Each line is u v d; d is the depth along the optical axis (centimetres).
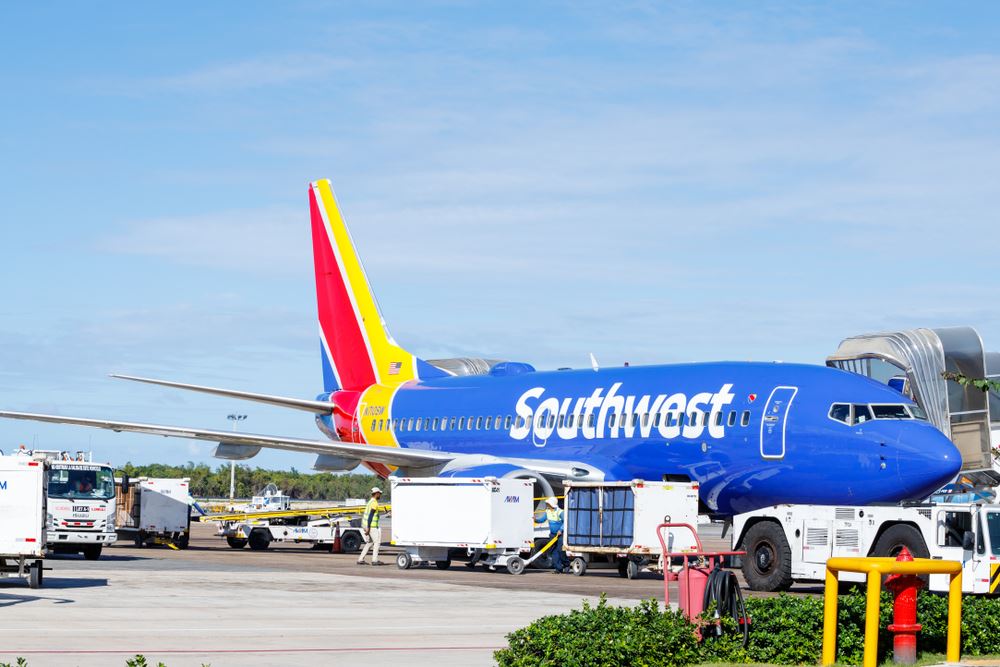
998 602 2384
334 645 2184
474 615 2741
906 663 2061
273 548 6134
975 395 5050
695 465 4444
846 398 4088
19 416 5162
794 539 3422
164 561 4503
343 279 6531
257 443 5272
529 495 4309
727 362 4609
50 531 4381
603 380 4997
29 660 1939
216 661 1972
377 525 4672
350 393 6359
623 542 3978
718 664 2053
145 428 5225
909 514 3288
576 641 1928
